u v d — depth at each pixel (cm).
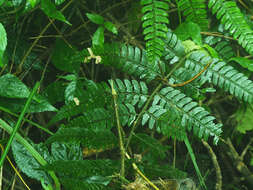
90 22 139
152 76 119
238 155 142
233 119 139
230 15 121
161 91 117
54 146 113
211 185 139
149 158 136
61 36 129
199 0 122
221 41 131
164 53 120
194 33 123
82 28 139
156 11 117
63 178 108
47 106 112
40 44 136
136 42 140
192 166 138
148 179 115
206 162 140
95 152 131
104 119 113
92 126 113
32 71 136
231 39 132
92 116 113
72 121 112
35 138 135
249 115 135
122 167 111
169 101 116
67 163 105
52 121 113
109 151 142
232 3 121
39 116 136
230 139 142
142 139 118
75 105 113
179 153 147
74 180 108
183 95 116
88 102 114
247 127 135
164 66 119
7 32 126
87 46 140
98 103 115
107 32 141
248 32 120
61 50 126
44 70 128
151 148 119
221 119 149
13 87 109
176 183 116
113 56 117
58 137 107
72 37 137
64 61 125
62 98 122
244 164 143
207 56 119
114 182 112
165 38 120
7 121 121
